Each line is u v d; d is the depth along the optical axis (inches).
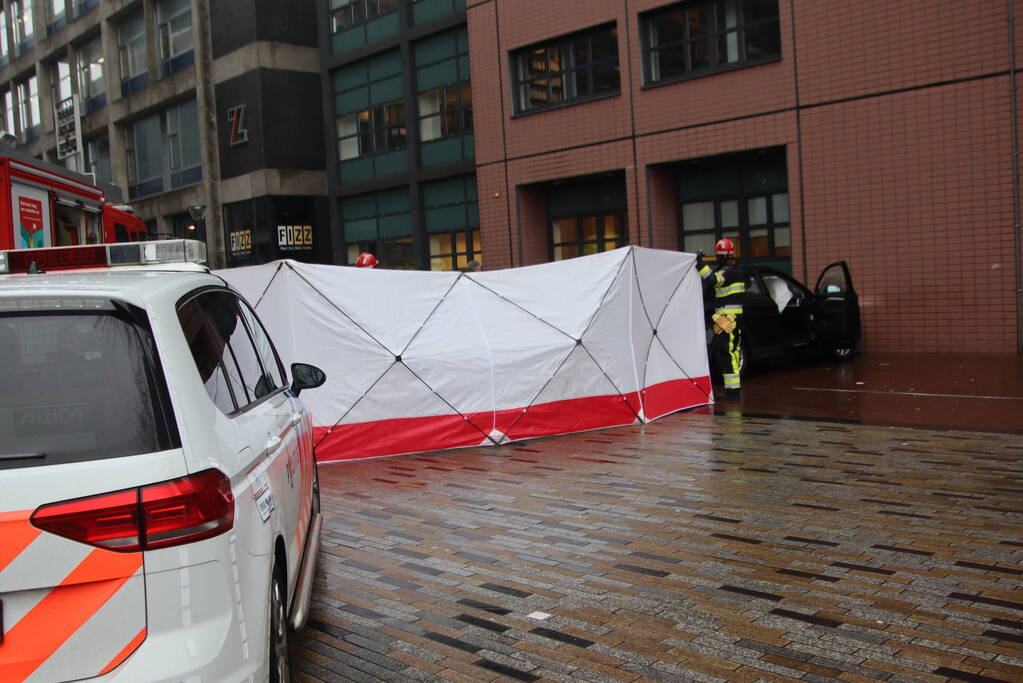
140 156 1316.4
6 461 93.7
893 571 187.5
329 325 331.6
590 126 737.6
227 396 122.7
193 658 94.0
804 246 619.2
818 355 589.3
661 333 409.4
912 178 567.2
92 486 93.3
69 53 1434.5
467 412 349.7
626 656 152.9
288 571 143.1
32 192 409.7
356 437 334.0
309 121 1079.6
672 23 686.5
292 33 1065.5
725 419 384.8
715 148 660.7
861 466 281.7
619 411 380.5
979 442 306.3
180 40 1188.5
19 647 90.6
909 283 573.3
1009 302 534.9
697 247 714.8
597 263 382.9
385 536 230.7
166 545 94.6
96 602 92.0
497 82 805.2
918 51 558.9
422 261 932.6
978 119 538.9
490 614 174.9
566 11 745.0
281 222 1059.3
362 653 158.4
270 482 129.0
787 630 160.2
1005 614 163.2
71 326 103.1
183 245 147.2
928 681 138.4
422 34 893.8
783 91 621.0
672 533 221.6
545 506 253.3
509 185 805.2
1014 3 521.0
